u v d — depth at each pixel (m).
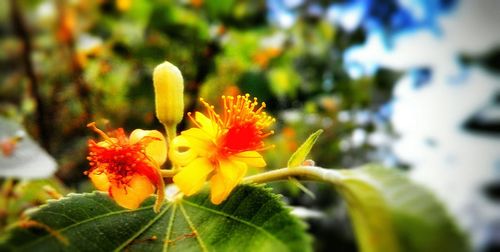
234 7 0.25
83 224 0.09
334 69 0.31
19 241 0.08
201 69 0.24
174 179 0.09
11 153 0.13
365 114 0.32
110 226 0.09
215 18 0.24
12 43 0.29
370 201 0.07
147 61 0.24
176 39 0.24
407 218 0.07
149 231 0.09
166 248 0.09
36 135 0.22
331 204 0.26
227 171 0.09
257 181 0.09
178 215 0.09
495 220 0.30
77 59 0.24
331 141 0.29
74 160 0.21
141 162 0.09
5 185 0.13
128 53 0.24
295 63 0.30
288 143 0.26
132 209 0.09
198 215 0.09
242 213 0.09
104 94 0.24
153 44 0.24
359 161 0.30
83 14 0.27
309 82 0.31
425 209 0.07
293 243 0.08
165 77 0.10
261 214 0.09
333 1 0.30
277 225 0.08
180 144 0.09
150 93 0.24
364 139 0.31
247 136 0.10
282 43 0.28
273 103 0.28
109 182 0.09
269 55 0.27
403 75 0.32
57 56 0.26
